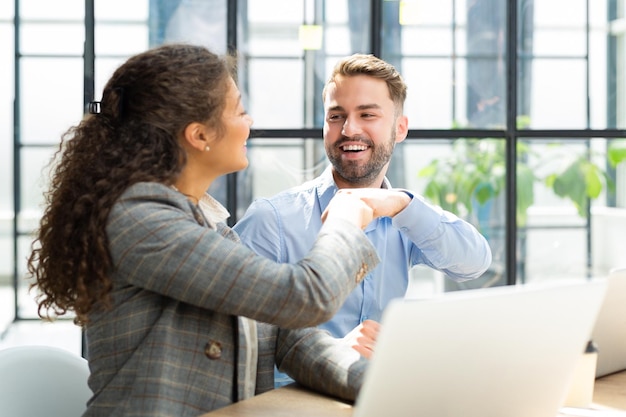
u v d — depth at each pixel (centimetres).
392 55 439
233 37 427
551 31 446
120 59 422
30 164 437
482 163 443
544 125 446
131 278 158
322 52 433
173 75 169
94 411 162
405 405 126
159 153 167
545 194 447
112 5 421
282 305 156
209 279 155
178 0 423
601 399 181
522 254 448
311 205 265
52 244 166
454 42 440
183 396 161
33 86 435
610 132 449
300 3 431
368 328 195
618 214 452
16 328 438
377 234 262
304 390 176
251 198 430
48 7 432
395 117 265
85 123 172
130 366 160
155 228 157
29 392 184
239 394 168
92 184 164
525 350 134
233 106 175
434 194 441
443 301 119
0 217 436
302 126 432
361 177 261
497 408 138
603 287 141
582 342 144
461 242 253
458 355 126
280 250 261
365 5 435
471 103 443
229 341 167
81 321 169
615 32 448
